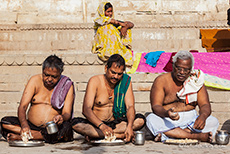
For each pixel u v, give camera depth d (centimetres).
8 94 592
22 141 390
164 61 670
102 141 394
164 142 409
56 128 392
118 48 681
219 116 542
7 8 977
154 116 436
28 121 434
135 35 864
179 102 446
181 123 429
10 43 812
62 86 433
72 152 341
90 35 859
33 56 642
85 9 983
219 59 663
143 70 671
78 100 589
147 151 347
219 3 991
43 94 435
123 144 396
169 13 976
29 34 857
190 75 446
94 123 402
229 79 626
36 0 982
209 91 580
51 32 859
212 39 803
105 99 435
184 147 376
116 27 711
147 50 761
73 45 797
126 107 431
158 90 442
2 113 561
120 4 977
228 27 884
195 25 890
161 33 866
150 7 980
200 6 984
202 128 404
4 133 425
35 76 439
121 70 409
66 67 645
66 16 977
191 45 809
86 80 603
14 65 643
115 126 426
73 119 431
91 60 643
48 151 348
